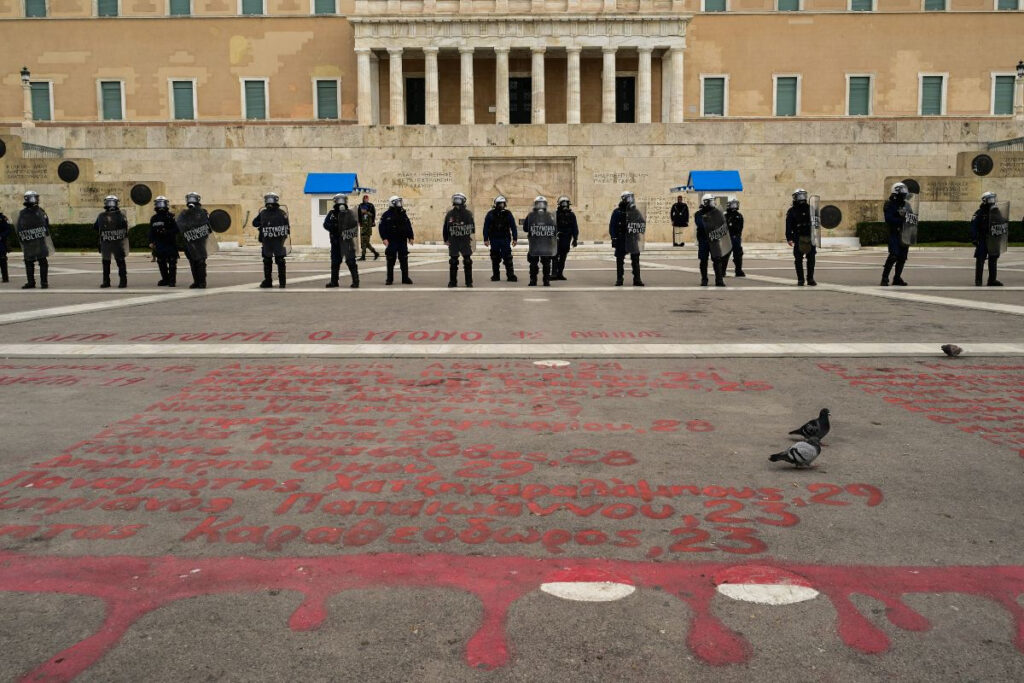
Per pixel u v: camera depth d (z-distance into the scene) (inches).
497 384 331.3
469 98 2118.6
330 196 1496.1
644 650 133.3
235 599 151.5
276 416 283.4
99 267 1055.6
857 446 245.3
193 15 2235.5
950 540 175.9
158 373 356.2
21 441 254.1
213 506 198.5
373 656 132.3
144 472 224.1
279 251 741.9
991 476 217.3
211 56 2245.3
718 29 2219.5
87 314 550.9
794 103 2234.3
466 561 167.2
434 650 133.9
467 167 1658.5
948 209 1501.0
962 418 277.4
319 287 755.4
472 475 220.2
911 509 193.9
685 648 133.8
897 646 134.0
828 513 191.6
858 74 2218.3
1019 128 1647.4
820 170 1651.1
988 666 128.2
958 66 2219.5
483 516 191.2
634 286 746.2
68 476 220.8
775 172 1652.3
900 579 157.8
